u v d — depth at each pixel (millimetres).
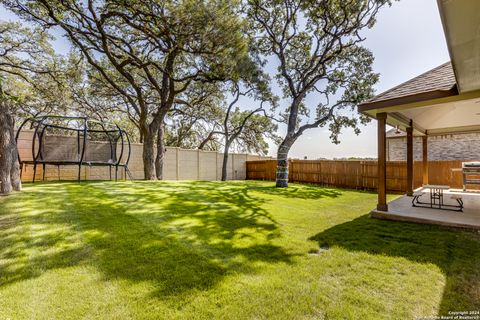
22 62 12031
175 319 1697
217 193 7402
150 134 10688
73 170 10070
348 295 2035
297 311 1814
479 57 2682
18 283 2053
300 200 6953
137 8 7980
